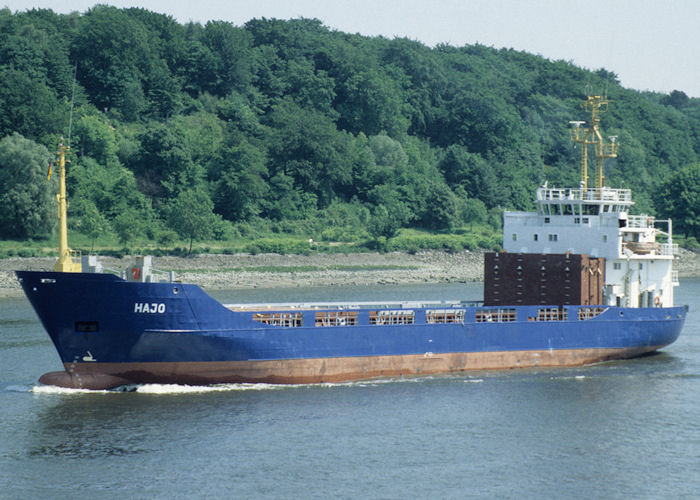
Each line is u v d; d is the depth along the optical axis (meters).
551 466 170.00
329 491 157.12
